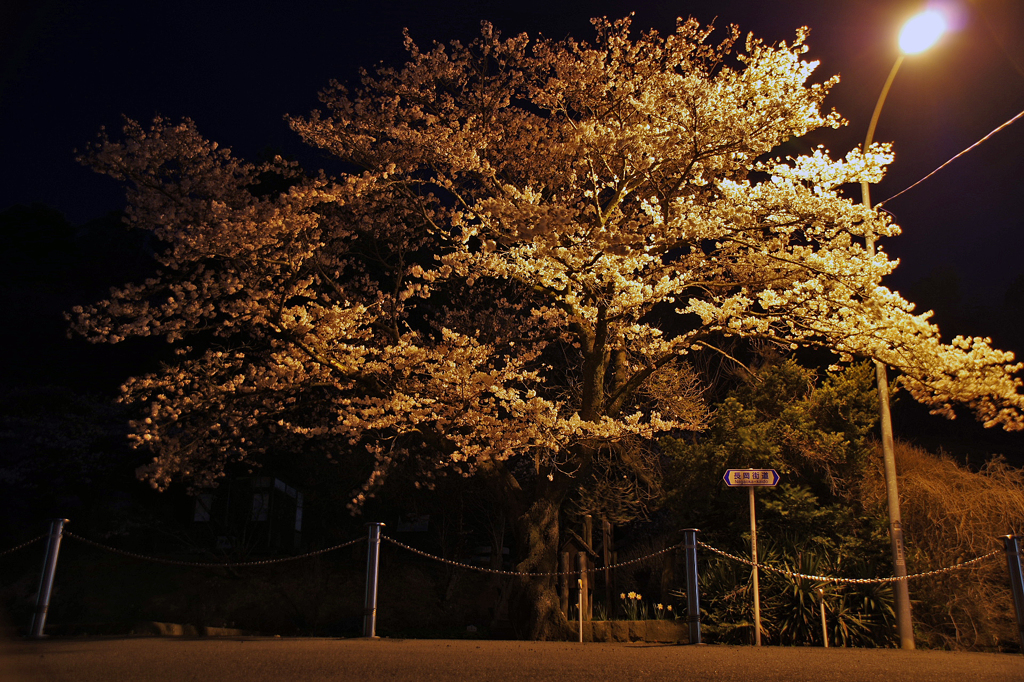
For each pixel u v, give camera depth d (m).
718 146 9.59
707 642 9.28
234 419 10.87
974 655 6.23
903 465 11.97
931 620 9.55
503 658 5.40
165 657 5.19
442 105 12.30
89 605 14.27
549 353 17.28
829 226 10.03
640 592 13.41
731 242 10.22
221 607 15.13
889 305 9.49
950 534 10.30
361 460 16.23
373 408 10.40
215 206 9.07
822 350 18.56
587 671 4.71
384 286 15.55
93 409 18.14
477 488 15.88
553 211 8.00
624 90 10.63
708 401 16.42
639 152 9.88
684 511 11.87
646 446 15.06
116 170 9.95
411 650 5.91
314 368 10.90
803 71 9.35
